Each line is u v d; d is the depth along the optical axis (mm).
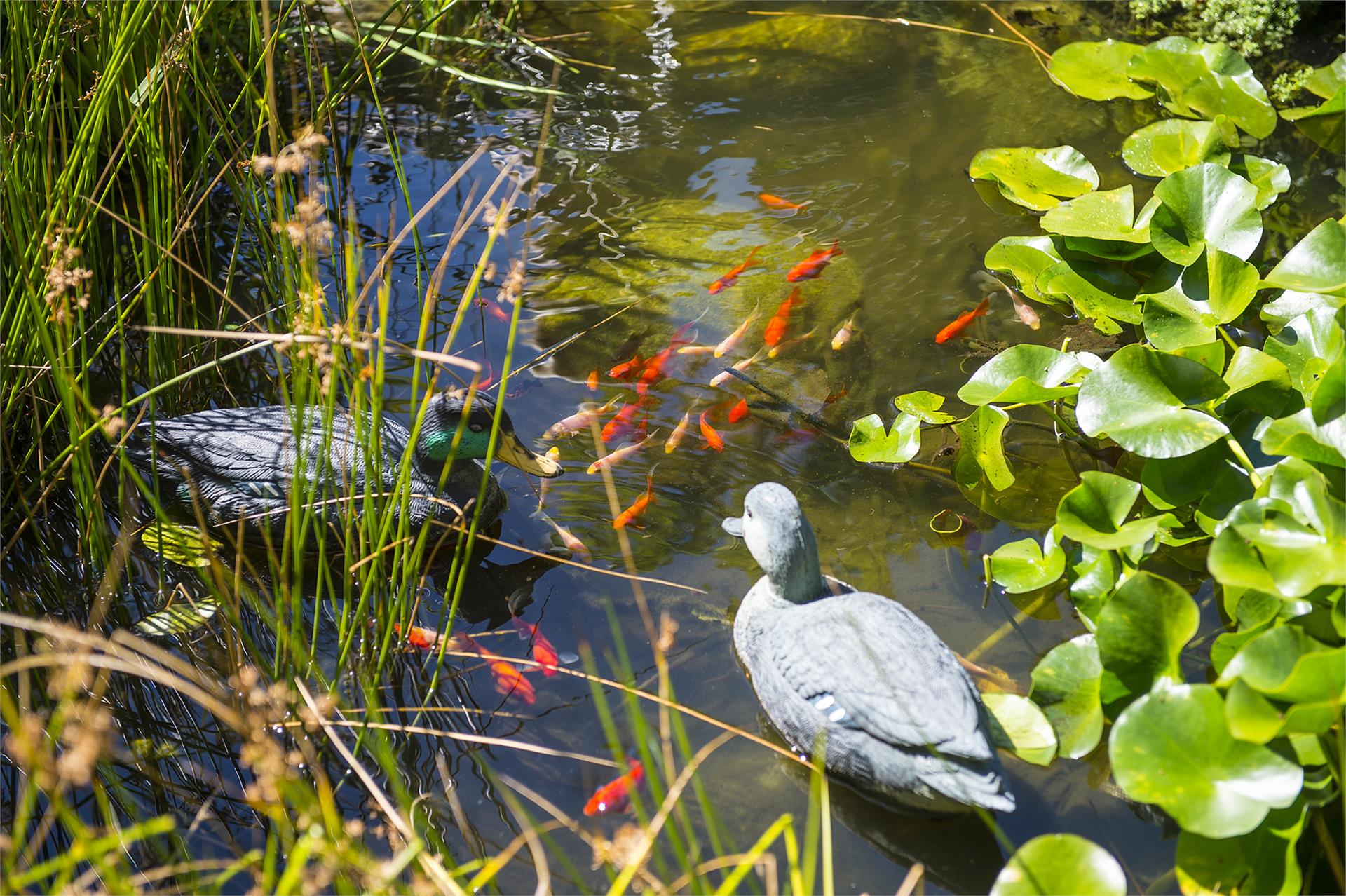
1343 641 3502
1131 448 4188
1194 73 6812
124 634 3057
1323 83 6992
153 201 4754
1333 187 6391
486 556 4566
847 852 3426
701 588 4352
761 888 3287
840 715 3477
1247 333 5285
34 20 4965
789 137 7016
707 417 5129
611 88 7539
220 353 5398
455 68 7109
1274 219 6172
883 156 6812
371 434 3824
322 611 4324
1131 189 5840
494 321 5688
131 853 3395
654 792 3258
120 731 3818
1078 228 5562
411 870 3340
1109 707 3619
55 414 4453
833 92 7477
